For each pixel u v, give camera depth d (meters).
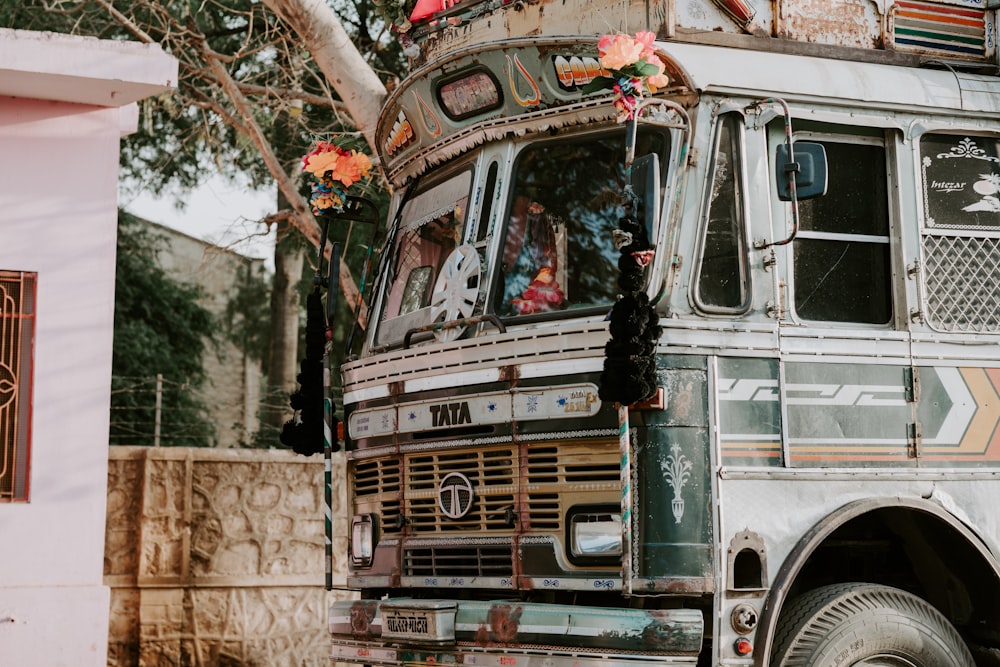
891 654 5.95
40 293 7.73
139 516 10.08
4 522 7.52
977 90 6.54
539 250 6.22
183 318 20.41
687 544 5.52
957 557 6.34
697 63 5.92
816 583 6.75
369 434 6.71
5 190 7.70
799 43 6.39
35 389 7.66
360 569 6.83
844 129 6.27
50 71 7.29
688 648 5.34
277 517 10.53
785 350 5.88
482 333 6.25
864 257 6.25
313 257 14.20
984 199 6.53
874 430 6.03
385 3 9.04
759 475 5.73
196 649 10.10
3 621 7.40
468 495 6.12
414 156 7.13
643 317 5.39
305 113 14.06
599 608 5.52
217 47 15.06
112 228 7.92
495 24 6.93
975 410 6.29
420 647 6.03
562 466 5.78
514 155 6.42
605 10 6.36
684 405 5.61
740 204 5.94
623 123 6.03
